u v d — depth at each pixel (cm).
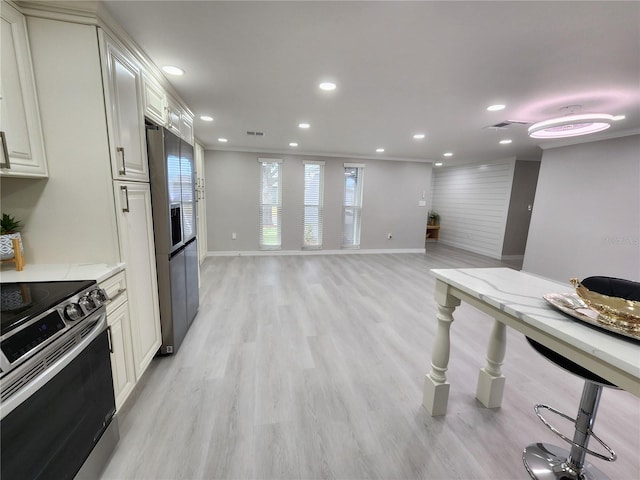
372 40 164
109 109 146
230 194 570
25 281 129
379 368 220
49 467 100
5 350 84
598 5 129
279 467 138
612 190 380
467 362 230
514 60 183
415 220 680
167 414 169
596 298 104
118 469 134
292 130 389
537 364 229
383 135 409
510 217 627
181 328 245
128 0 131
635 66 187
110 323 148
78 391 116
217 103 278
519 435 161
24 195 147
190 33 160
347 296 375
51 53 137
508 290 141
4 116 122
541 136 304
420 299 371
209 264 517
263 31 157
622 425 169
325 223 625
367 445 151
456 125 345
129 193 168
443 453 148
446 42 165
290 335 268
